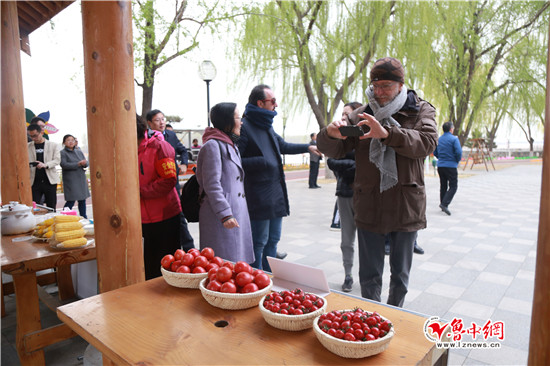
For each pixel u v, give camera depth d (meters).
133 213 2.24
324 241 5.34
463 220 6.59
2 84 3.71
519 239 5.29
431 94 15.28
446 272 3.98
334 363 1.07
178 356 1.13
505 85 17.78
